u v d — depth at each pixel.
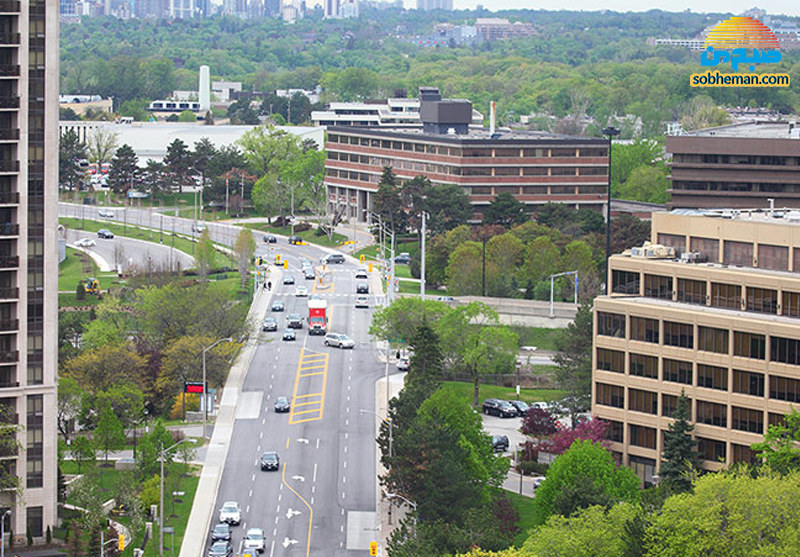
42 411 185.00
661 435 197.25
